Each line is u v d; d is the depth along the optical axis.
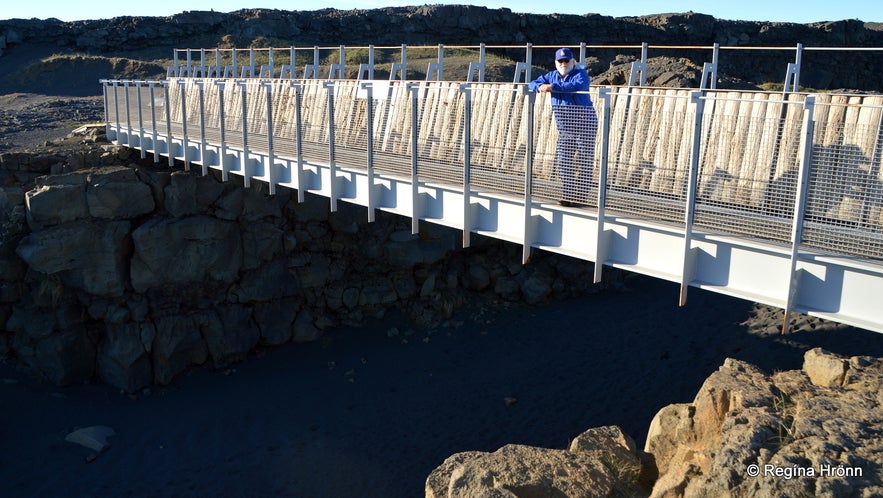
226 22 48.09
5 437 14.43
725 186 6.84
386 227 19.44
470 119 9.00
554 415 15.02
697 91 6.40
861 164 5.84
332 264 19.27
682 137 7.14
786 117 6.45
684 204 6.96
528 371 16.77
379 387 16.42
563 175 7.99
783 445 5.48
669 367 16.19
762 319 17.22
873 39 54.69
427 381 16.59
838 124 5.98
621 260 7.57
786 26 53.25
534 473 6.47
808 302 6.26
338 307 19.16
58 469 13.59
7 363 16.77
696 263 6.95
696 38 52.34
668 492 6.06
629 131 7.64
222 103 14.23
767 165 6.50
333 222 19.14
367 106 10.16
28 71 39.69
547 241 8.29
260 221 18.09
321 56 41.75
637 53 51.84
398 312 19.47
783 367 15.04
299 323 18.50
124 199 16.41
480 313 19.56
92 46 45.66
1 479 13.27
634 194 7.42
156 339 16.66
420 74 34.31
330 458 13.94
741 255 6.61
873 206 5.79
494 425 14.82
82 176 16.31
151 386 16.73
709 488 5.42
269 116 12.47
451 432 14.67
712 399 6.64
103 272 16.27
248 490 13.12
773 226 6.36
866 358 6.75
